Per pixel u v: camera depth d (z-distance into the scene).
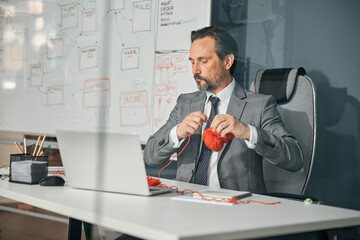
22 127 3.52
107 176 1.42
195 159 2.03
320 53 2.36
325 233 1.15
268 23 2.51
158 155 2.09
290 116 1.90
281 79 1.95
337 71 2.31
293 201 1.40
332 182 2.31
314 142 1.84
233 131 1.71
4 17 3.70
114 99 2.94
